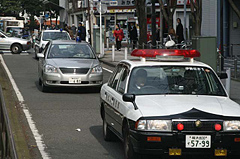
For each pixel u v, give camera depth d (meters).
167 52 12.05
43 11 111.75
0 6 107.25
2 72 31.98
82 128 15.16
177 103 10.42
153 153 9.70
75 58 24.69
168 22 38.00
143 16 42.91
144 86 11.43
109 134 13.06
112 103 12.13
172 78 11.61
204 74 11.81
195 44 21.55
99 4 47.03
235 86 24.83
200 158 10.38
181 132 9.65
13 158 6.62
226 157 9.91
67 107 19.22
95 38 51.31
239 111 10.16
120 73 12.57
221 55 28.55
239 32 45.75
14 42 51.69
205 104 10.41
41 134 14.16
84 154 11.80
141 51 12.13
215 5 48.56
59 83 23.09
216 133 9.69
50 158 11.36
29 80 28.58
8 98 21.12
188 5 59.53
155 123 9.70
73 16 93.50
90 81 23.41
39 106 19.34
